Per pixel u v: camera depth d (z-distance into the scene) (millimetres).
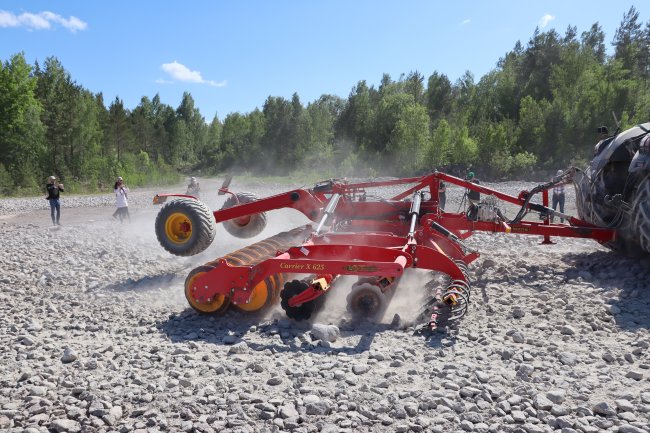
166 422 3668
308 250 6051
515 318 5855
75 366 4723
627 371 4387
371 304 5922
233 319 6172
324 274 5730
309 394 4066
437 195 8180
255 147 91625
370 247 5891
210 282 6039
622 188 7656
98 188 51969
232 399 3967
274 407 3854
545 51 73000
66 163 56812
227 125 119750
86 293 7645
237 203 9844
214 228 7715
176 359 4875
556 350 4863
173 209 7621
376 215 8148
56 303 7078
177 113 142000
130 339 5559
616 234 7566
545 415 3684
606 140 8227
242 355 4988
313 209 8336
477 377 4281
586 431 3455
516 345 5051
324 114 92188
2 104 52156
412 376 4371
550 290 6816
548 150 53562
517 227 7777
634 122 52125
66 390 4207
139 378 4367
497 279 7500
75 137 58281
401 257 5766
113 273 8914
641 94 56844
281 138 87062
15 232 15328
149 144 104875
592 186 7914
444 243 7359
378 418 3705
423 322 5766
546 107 56438
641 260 7645
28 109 53875
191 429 3592
